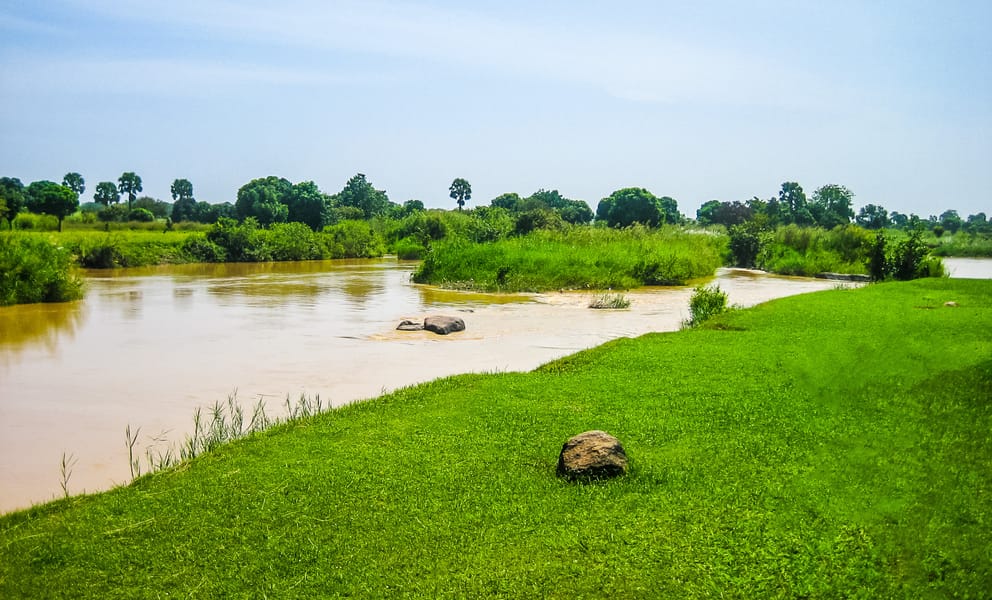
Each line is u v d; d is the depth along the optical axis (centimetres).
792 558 533
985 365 1050
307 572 538
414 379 1254
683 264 3519
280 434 866
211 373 1295
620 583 512
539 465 745
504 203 8644
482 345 1605
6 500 722
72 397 1120
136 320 1962
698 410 923
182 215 8975
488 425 882
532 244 3475
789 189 8119
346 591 512
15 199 5325
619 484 683
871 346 1299
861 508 607
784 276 3881
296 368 1341
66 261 2489
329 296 2619
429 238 4700
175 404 1081
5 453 860
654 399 988
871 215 7569
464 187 9281
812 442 777
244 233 4756
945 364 1100
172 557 565
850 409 900
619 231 4319
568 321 2008
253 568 544
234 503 656
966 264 4950
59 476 788
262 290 2819
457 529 599
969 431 786
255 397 1123
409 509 637
